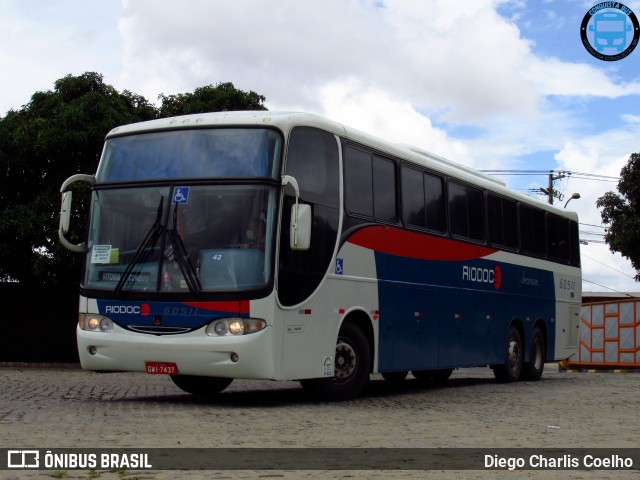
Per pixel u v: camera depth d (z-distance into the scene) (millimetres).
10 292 27484
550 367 38781
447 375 21953
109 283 12766
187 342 12094
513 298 20406
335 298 13508
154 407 12492
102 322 12734
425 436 9859
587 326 31094
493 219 19547
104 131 26422
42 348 27484
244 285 12039
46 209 25719
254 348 11914
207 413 11695
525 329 21094
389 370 15086
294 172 12688
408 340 15727
